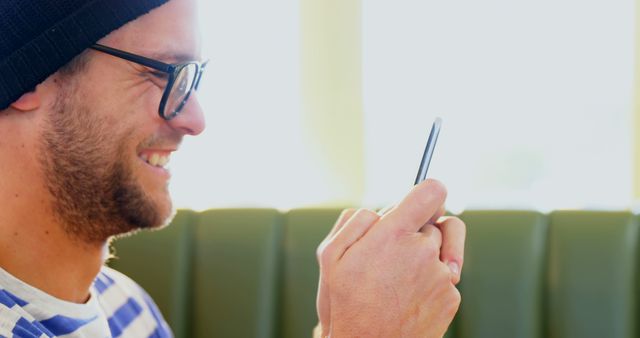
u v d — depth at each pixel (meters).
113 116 0.73
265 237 1.65
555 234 1.52
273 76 2.08
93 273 0.80
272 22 2.08
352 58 1.97
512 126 2.00
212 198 2.12
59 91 0.72
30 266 0.74
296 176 2.03
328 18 1.99
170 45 0.76
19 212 0.73
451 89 2.02
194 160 2.13
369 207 1.72
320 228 1.63
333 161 1.97
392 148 2.04
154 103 0.76
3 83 0.70
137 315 1.03
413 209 0.70
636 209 1.61
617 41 1.90
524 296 1.50
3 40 0.70
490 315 1.51
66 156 0.73
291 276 1.62
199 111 0.80
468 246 1.54
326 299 0.71
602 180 1.94
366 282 0.68
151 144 0.77
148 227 0.79
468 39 2.01
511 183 2.01
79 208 0.74
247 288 1.63
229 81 2.11
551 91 1.97
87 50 0.72
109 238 0.80
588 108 1.94
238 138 2.11
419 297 0.68
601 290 1.46
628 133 1.86
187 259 1.68
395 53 2.03
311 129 1.99
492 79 2.00
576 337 1.46
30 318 0.71
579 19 1.93
